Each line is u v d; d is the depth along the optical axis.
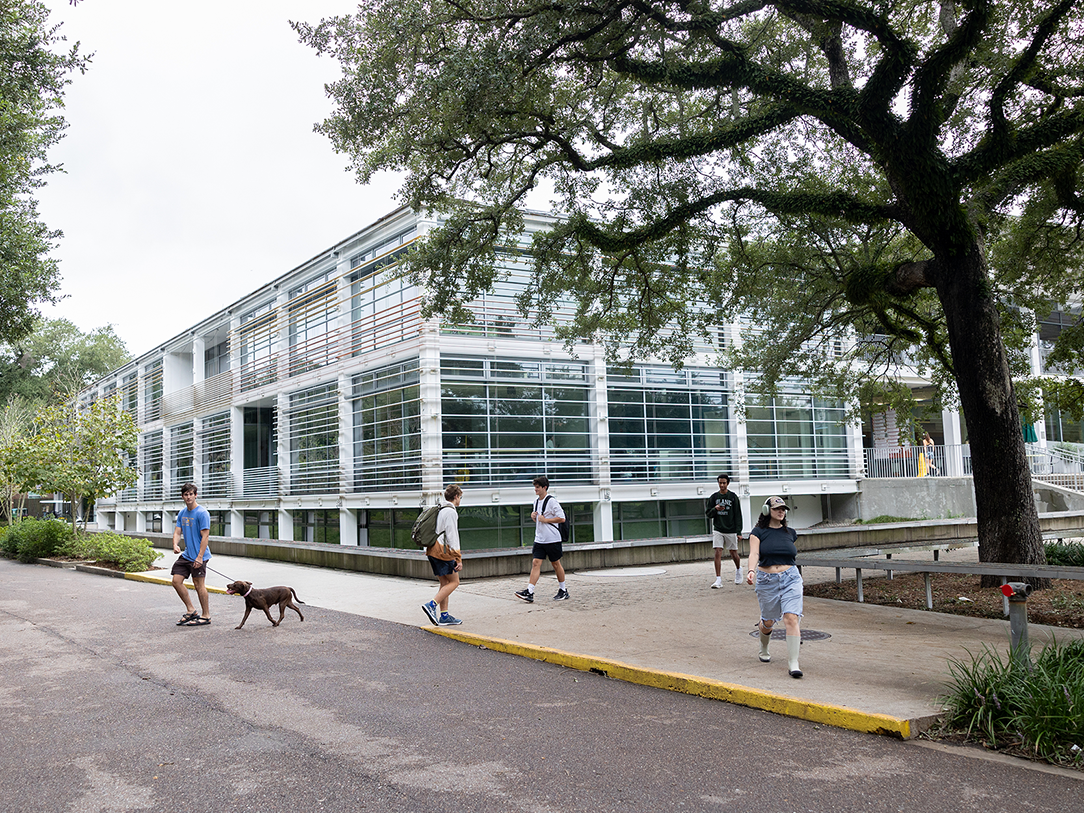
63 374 54.84
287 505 26.84
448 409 21.08
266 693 6.79
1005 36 12.52
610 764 4.88
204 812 4.20
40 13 15.83
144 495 41.34
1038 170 11.22
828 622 9.59
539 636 8.96
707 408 25.75
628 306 16.02
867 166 14.49
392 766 4.87
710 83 11.30
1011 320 15.21
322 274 27.17
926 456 30.75
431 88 10.60
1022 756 4.93
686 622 9.71
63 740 5.51
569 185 13.92
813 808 4.16
